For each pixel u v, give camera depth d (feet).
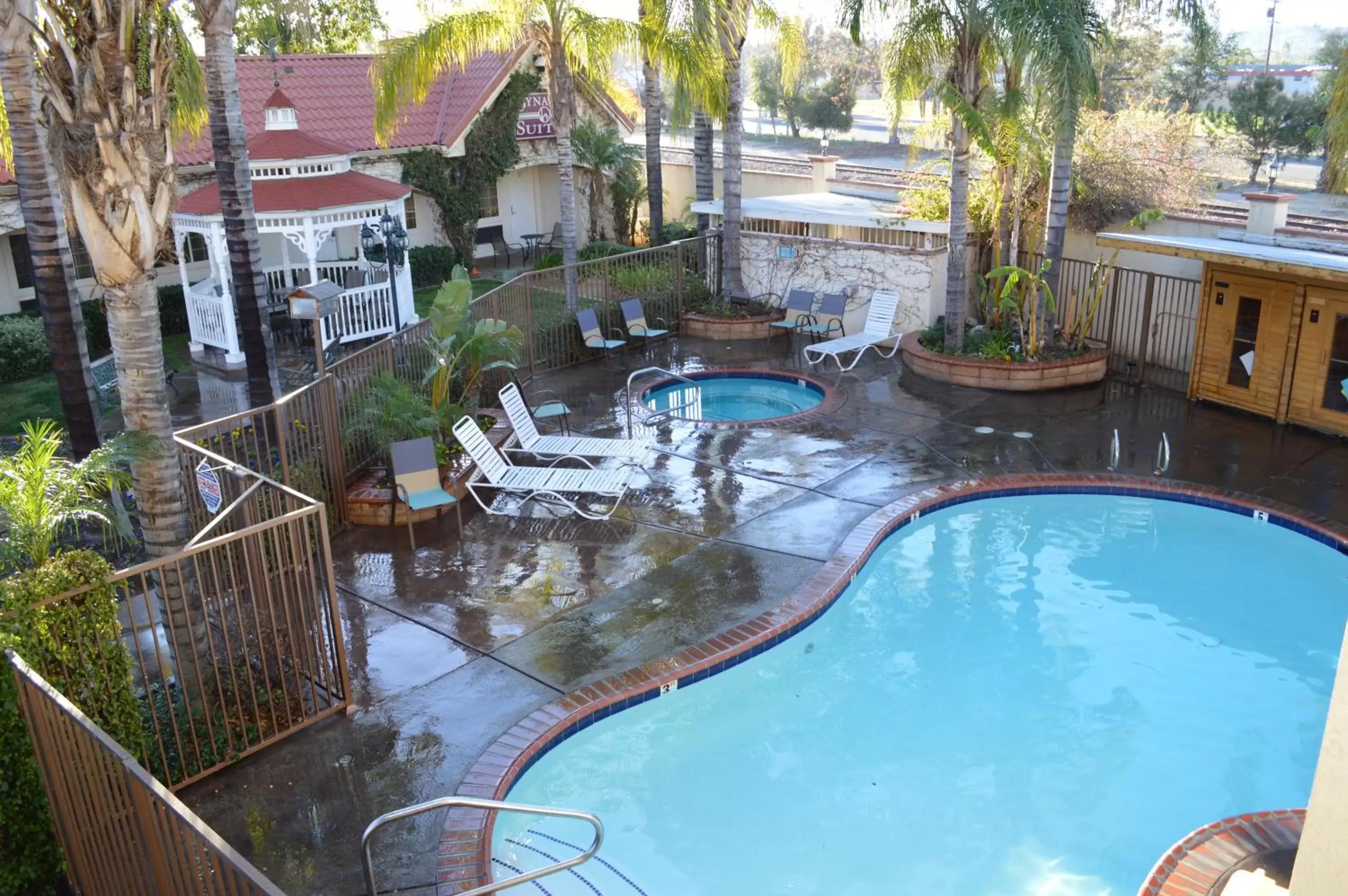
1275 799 25.07
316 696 26.37
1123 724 28.09
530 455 45.68
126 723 22.38
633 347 63.52
